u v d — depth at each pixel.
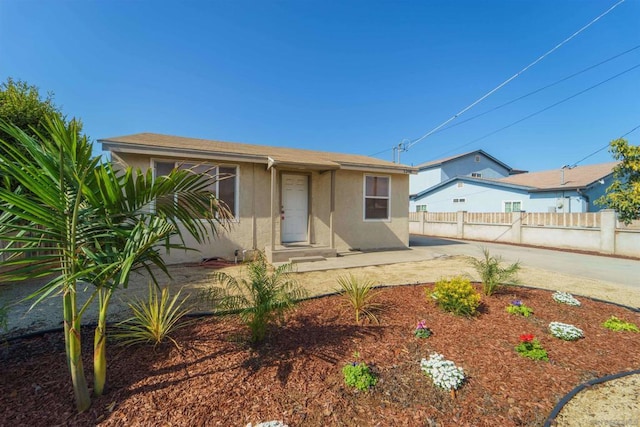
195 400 2.05
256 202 7.97
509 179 19.17
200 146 7.56
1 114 6.04
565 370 2.61
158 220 2.07
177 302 4.25
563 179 15.34
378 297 4.39
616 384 2.42
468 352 2.86
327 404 2.07
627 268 7.29
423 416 1.99
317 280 5.72
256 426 1.80
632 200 8.23
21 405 1.96
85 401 1.94
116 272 1.95
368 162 9.66
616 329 3.44
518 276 6.24
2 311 2.72
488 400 2.18
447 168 24.56
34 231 1.72
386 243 9.84
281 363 2.55
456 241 13.69
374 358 2.69
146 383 2.22
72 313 1.87
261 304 2.82
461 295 3.73
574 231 10.66
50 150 1.88
